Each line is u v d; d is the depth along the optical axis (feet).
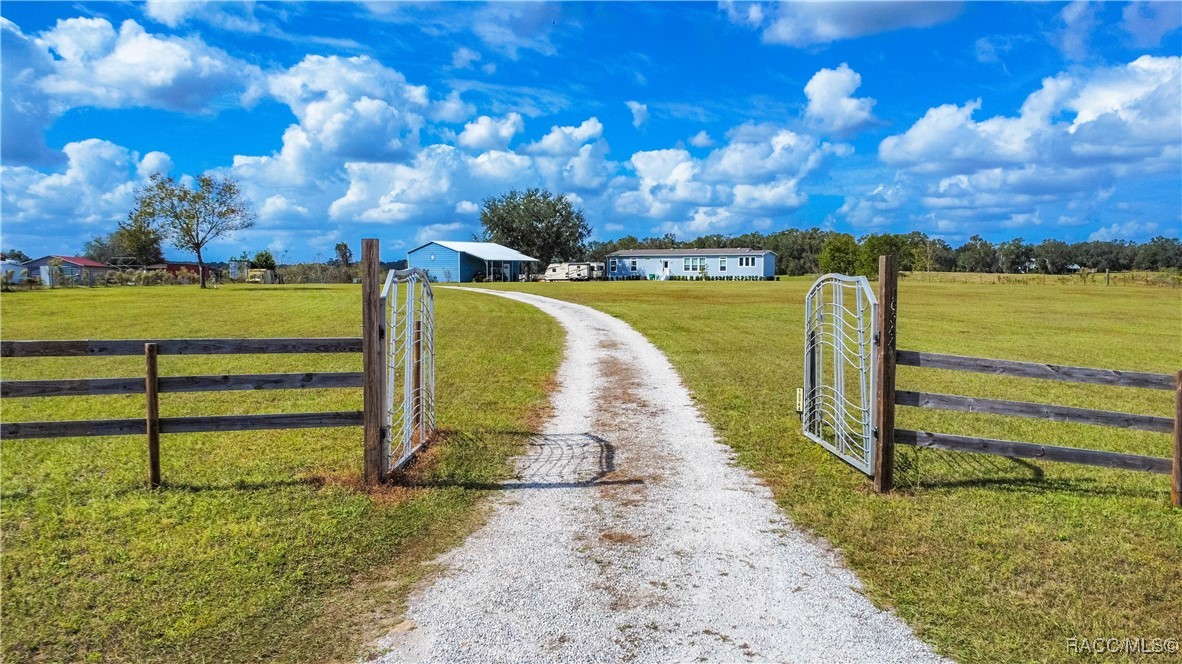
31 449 25.86
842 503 20.62
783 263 320.29
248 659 12.64
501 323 74.43
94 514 18.95
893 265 21.07
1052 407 21.07
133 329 65.21
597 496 21.48
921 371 48.67
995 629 13.69
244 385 21.53
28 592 14.67
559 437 28.68
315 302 102.22
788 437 28.48
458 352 52.75
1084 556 16.83
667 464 24.90
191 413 33.24
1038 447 21.27
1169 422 20.57
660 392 38.09
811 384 28.91
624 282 213.66
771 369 45.65
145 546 16.96
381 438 21.81
